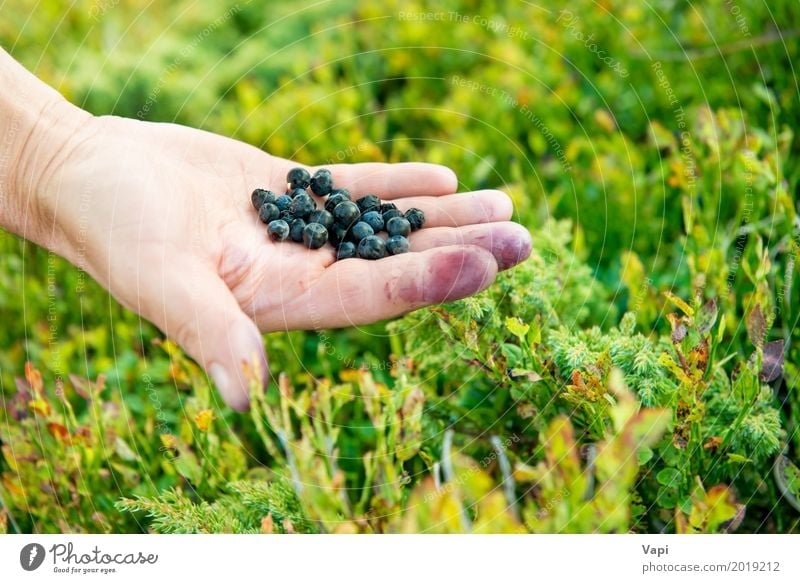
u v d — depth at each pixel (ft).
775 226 2.09
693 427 1.89
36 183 1.97
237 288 1.96
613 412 1.87
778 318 2.07
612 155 2.28
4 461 2.03
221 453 1.99
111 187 1.93
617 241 2.22
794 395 2.01
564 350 1.93
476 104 2.41
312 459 1.93
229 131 2.40
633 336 2.01
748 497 1.98
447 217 2.10
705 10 2.40
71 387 2.12
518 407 1.96
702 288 2.04
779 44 2.30
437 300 1.96
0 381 2.12
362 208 2.06
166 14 2.58
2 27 2.52
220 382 1.83
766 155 2.16
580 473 1.91
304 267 1.96
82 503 1.99
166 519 1.93
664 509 1.96
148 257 1.89
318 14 2.60
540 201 2.30
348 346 2.12
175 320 1.86
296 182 2.08
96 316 2.18
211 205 2.00
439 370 2.02
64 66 2.50
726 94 2.32
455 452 1.98
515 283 2.03
